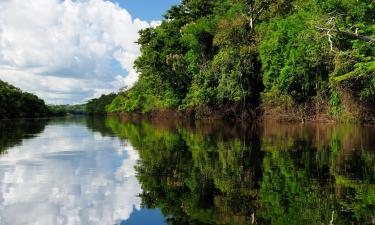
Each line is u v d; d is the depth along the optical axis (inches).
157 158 747.4
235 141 1018.7
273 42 1747.0
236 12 2220.7
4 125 2429.9
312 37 1456.7
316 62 1524.4
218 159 713.0
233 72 1930.4
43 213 392.2
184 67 2438.5
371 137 1051.9
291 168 605.9
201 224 348.8
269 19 2058.3
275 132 1295.5
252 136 1161.4
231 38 2037.4
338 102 1560.0
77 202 432.8
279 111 1838.1
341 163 641.6
